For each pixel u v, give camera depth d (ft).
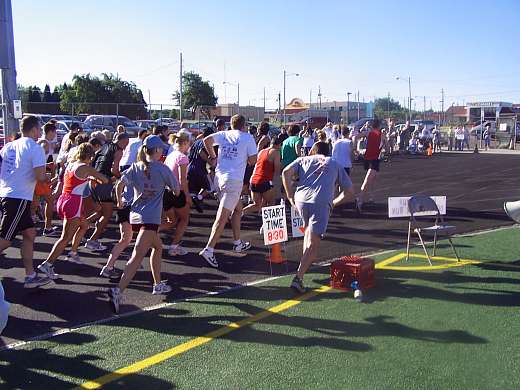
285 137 39.55
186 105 202.80
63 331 17.30
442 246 28.12
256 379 13.69
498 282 21.52
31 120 21.22
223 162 24.68
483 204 43.29
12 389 13.50
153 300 20.29
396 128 122.72
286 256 26.76
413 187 55.26
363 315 18.11
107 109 142.41
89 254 27.25
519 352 14.94
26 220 20.92
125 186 20.92
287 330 16.93
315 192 20.66
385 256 26.20
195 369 14.35
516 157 98.94
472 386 13.10
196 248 28.58
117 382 13.78
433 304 19.07
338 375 13.78
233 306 19.38
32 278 21.27
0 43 39.63
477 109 182.91
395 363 14.39
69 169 22.56
